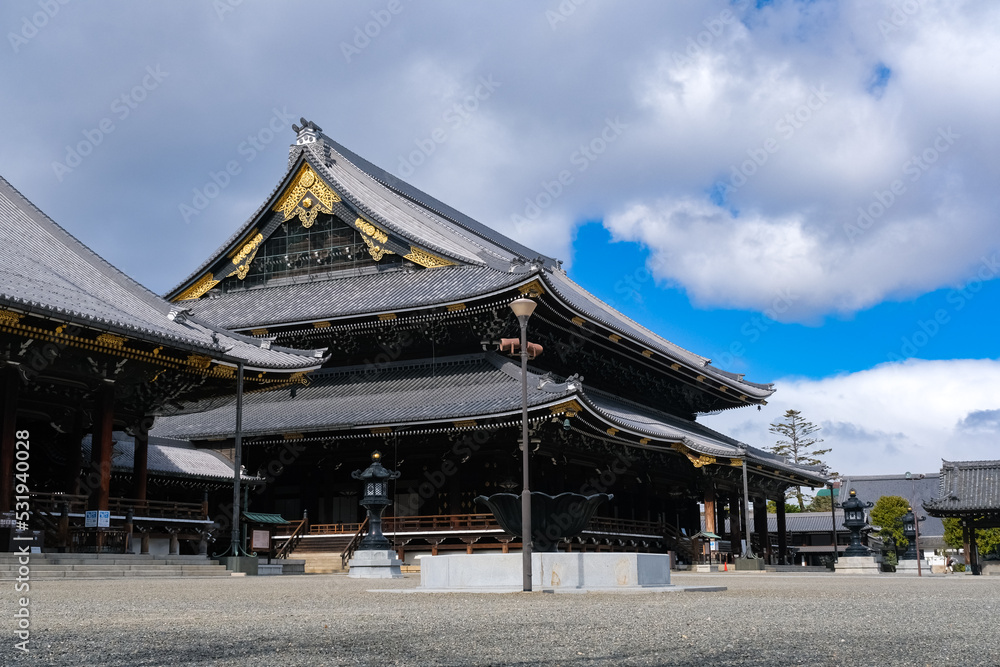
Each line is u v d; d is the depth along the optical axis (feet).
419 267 212.84
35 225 146.82
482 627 40.45
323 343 204.95
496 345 193.16
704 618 45.52
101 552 119.14
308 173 224.12
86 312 115.03
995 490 217.56
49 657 30.48
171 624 42.32
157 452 172.55
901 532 332.60
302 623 42.80
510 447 176.14
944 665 28.35
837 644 34.12
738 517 247.70
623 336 207.62
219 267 230.27
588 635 37.09
